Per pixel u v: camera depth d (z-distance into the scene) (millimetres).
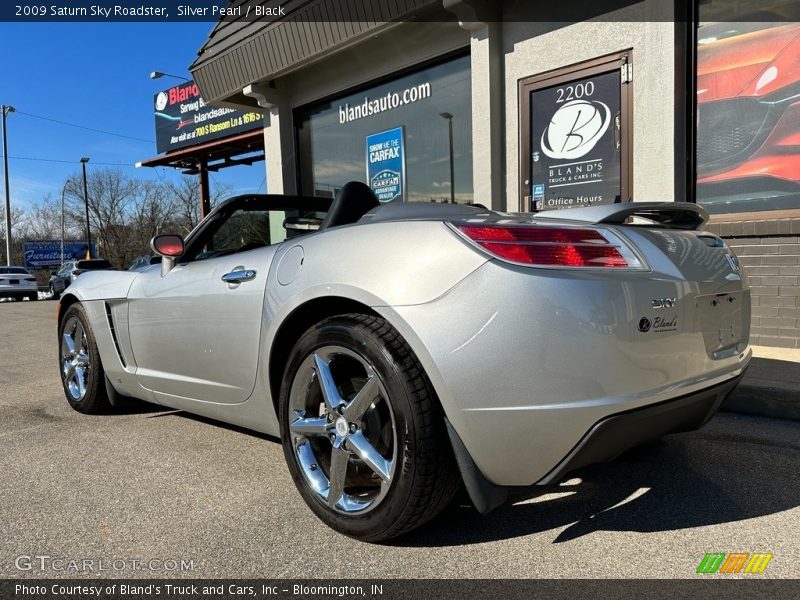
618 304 1814
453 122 6941
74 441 3340
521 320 1768
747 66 4805
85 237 53875
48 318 12805
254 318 2506
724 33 4879
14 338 8898
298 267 2338
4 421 3812
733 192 4953
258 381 2535
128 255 49219
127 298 3375
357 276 2078
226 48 8414
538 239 1856
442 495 1935
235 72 8508
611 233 2002
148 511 2391
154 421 3732
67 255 50594
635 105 5273
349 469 2230
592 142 5621
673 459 2824
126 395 3713
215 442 3260
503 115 6246
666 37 5020
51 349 7438
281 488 2604
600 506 2352
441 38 6820
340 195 2789
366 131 7969
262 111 9500
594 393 1767
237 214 3199
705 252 2242
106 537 2178
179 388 3070
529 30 5938
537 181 6074
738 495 2418
